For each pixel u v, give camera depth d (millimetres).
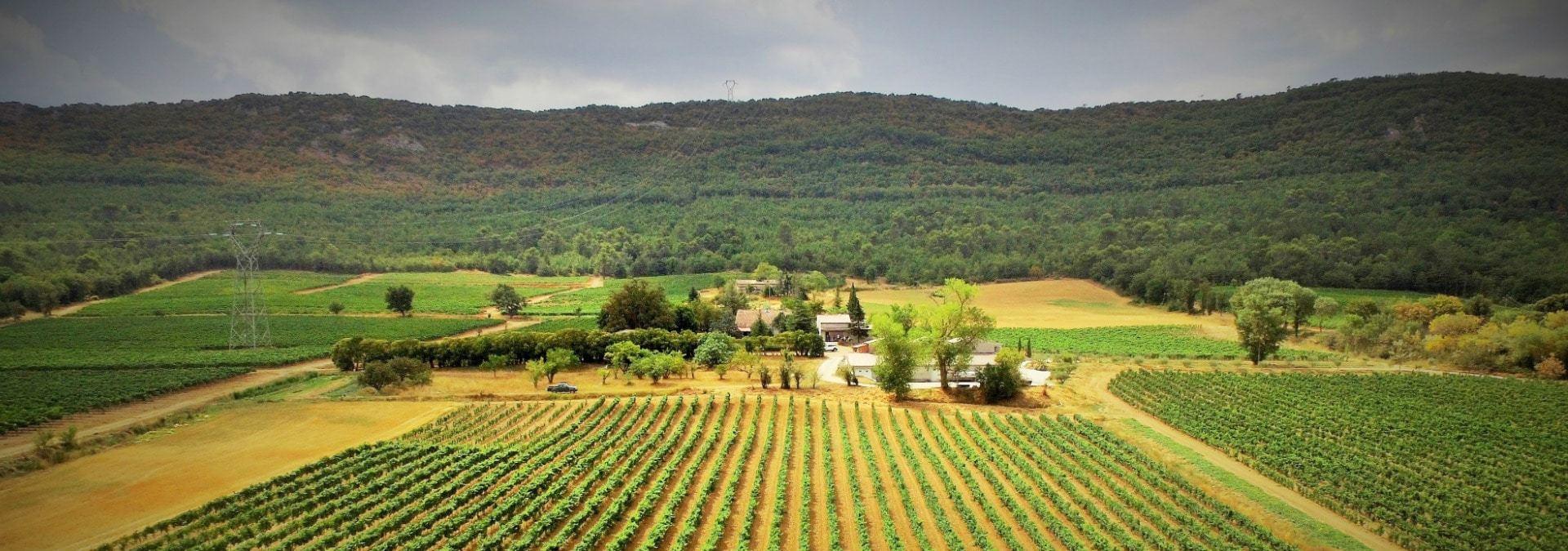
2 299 159750
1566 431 81812
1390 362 121938
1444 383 102875
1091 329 166875
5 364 115500
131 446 75500
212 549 52875
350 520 58906
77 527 56656
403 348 118438
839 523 60375
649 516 61062
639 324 141000
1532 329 111188
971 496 66000
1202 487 68062
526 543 55281
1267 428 83625
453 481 66688
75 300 180125
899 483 67875
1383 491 65938
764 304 196250
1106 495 65375
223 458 72062
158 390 99938
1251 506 63812
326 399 94875
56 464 70188
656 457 71562
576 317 178625
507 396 96562
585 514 59625
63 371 113312
